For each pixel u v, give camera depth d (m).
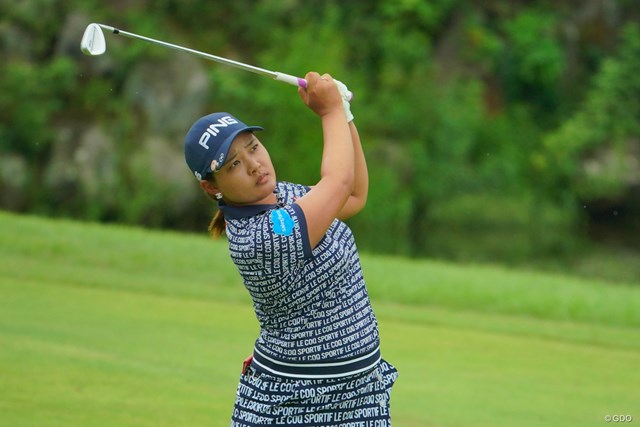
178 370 21.00
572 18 96.69
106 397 18.47
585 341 26.19
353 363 10.50
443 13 94.50
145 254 35.59
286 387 10.58
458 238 81.56
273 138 82.31
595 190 89.44
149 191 73.31
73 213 73.94
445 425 17.86
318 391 10.51
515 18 96.00
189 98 77.31
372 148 83.88
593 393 20.73
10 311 26.38
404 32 93.62
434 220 86.19
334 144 10.41
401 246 77.31
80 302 28.09
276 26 89.44
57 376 19.84
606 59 96.00
